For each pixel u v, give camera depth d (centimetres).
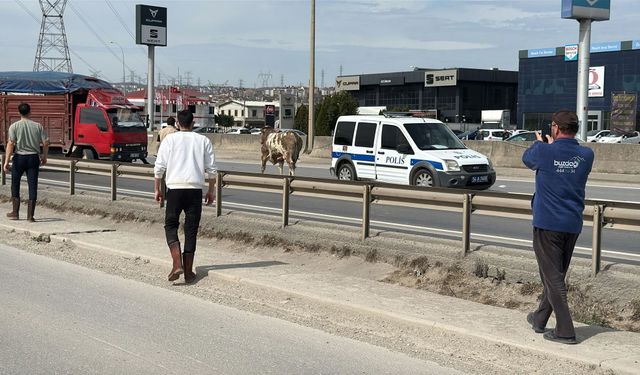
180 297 812
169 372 555
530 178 2636
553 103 9575
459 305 752
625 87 8731
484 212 845
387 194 945
